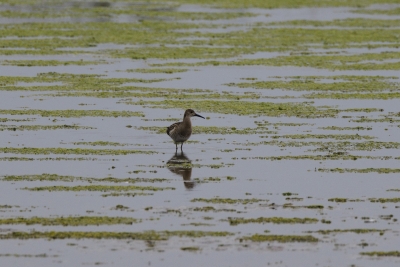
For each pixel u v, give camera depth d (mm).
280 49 41438
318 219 17469
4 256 15609
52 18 51969
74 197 18734
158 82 33062
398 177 20406
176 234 16578
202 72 35281
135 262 15391
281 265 15305
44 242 16219
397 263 15422
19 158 21859
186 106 28672
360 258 15617
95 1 62250
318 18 53469
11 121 26234
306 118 26891
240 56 39312
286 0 63344
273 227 17016
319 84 32688
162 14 54656
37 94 30516
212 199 18625
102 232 16625
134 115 27281
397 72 35438
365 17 54125
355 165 21422
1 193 18953
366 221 17375
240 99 29938
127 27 48500
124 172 20719
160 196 18844
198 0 62844
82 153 22484
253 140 24031
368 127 25641
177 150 22938
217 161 21797
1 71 34938
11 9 56281
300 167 21234
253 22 51406
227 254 15758
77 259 15516
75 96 30250
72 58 38375
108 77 34000
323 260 15531
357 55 39750
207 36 45406
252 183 19875
